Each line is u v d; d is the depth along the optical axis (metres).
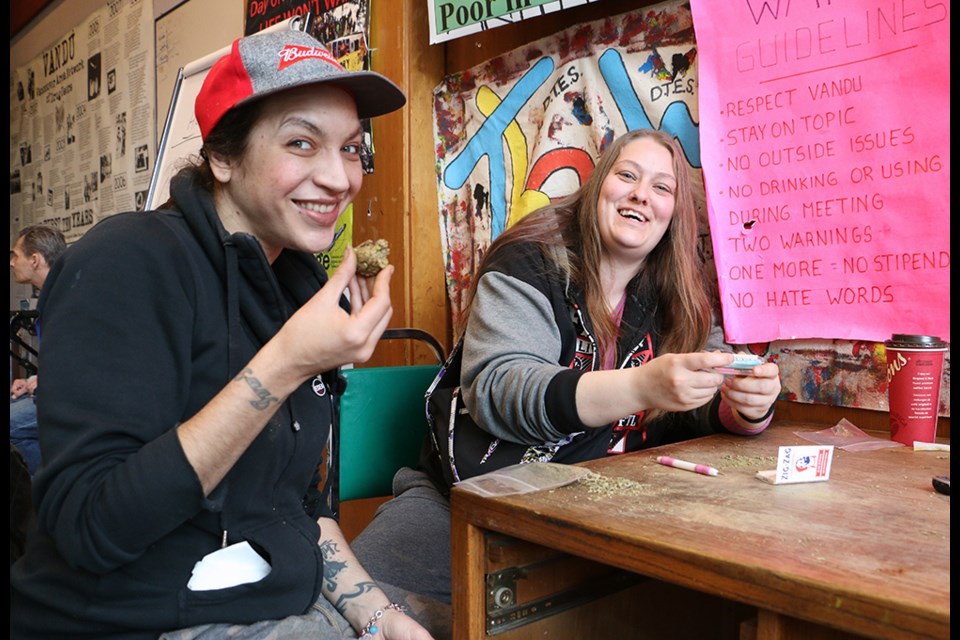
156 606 0.97
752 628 0.83
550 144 2.12
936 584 0.69
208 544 1.01
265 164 1.00
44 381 0.90
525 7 1.99
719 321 1.80
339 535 1.28
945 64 1.41
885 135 1.50
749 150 1.69
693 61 1.80
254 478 1.04
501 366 1.45
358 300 1.19
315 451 1.16
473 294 1.66
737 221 1.73
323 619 1.10
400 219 2.44
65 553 0.89
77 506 0.86
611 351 1.62
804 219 1.62
